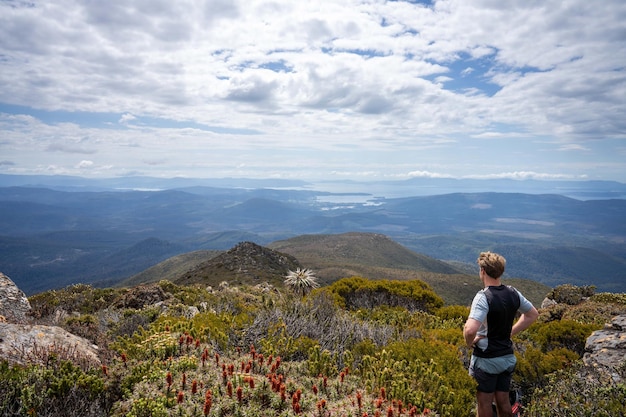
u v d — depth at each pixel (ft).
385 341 28.71
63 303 56.90
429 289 64.08
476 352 16.14
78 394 16.46
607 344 25.85
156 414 14.61
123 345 24.02
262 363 20.71
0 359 18.17
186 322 26.68
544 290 336.08
